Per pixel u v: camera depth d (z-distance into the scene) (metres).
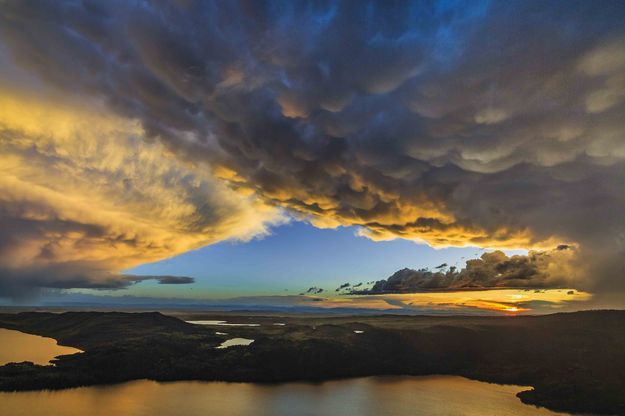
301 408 103.62
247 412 98.75
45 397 102.69
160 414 94.19
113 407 97.62
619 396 112.56
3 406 94.12
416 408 106.06
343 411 101.94
